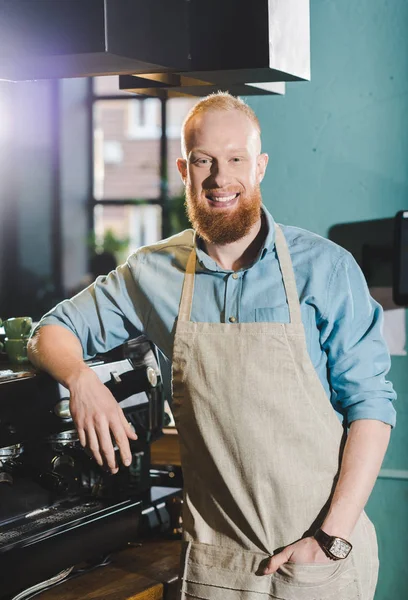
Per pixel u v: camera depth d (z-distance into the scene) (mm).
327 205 2242
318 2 2205
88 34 1424
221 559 1489
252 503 1456
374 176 2197
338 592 1441
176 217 6555
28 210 7473
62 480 1544
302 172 2256
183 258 1565
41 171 7504
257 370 1438
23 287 7352
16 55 1479
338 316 1460
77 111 7570
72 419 1537
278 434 1435
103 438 1460
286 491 1438
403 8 2137
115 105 11031
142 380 1756
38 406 1521
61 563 1518
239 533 1475
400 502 2217
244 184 1430
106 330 1620
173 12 1606
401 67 2150
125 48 1461
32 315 7125
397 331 2197
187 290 1525
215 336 1465
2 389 1452
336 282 1464
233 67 1641
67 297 7223
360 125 2197
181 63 1644
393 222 2188
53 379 1557
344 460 1438
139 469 1833
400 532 2223
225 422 1449
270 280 1480
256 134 1463
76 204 7637
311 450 1444
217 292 1506
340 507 1399
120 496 1786
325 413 1457
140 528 1838
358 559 1490
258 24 1612
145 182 10641
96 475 1735
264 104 2271
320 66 2217
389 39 2154
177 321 1516
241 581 1467
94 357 1742
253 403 1435
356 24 2178
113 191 10672
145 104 10938
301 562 1413
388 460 2223
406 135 2162
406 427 2203
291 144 2258
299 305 1458
